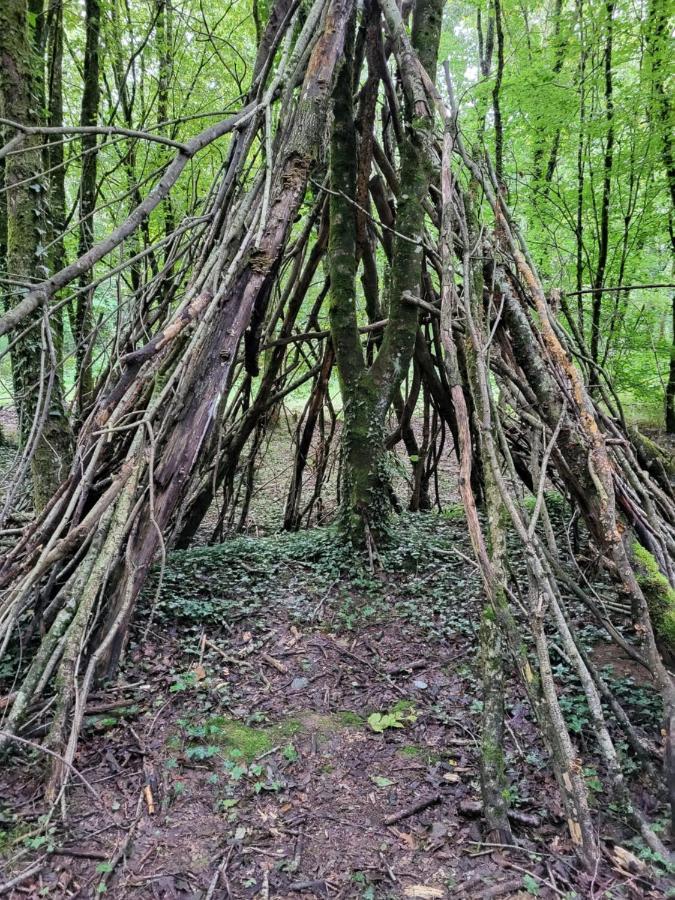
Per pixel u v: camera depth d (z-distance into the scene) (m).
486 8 7.28
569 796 1.87
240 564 4.17
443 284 2.83
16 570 2.85
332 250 4.41
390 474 4.51
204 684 2.78
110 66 7.57
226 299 3.22
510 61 7.87
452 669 3.00
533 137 7.28
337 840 1.96
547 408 2.89
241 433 5.09
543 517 2.48
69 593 2.62
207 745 2.41
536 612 2.09
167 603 3.45
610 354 7.21
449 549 4.47
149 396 3.27
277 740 2.46
